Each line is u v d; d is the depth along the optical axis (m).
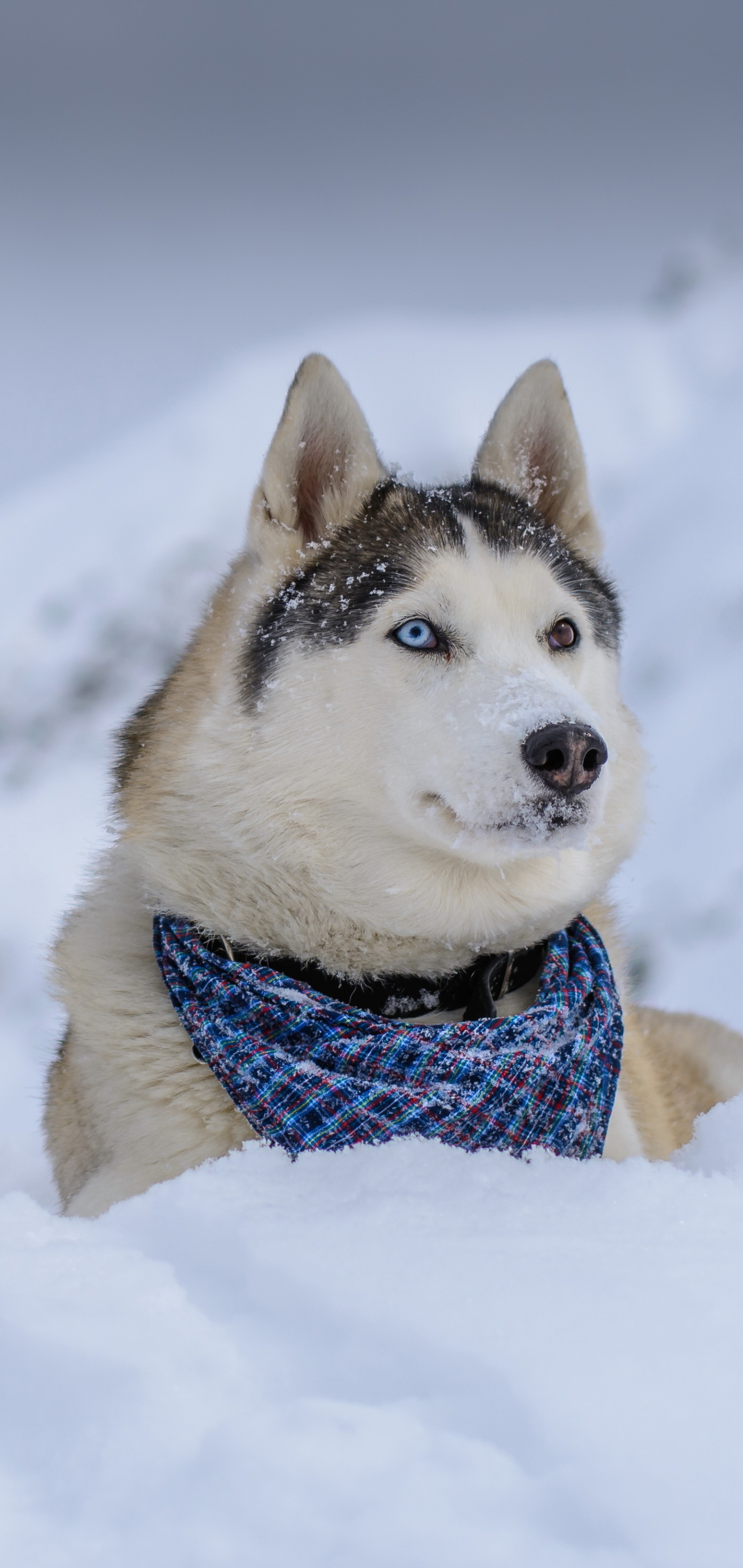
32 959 10.38
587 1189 2.15
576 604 2.97
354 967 2.80
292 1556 1.33
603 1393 1.50
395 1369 1.60
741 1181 2.27
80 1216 2.61
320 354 2.97
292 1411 1.50
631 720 3.21
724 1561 1.28
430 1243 1.89
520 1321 1.65
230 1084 2.54
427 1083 2.54
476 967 2.88
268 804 2.73
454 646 2.72
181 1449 1.47
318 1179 2.16
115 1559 1.35
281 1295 1.76
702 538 14.08
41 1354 1.61
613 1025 2.80
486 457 3.43
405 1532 1.34
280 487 2.94
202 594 3.34
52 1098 3.18
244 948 2.77
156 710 3.02
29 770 15.89
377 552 2.87
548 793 2.43
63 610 20.86
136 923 2.93
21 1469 1.51
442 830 2.58
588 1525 1.34
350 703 2.71
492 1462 1.42
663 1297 1.73
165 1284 1.80
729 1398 1.50
